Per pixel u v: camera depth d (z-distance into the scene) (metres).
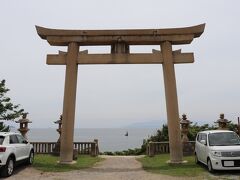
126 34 17.80
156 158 20.70
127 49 18.27
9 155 13.53
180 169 15.10
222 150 13.57
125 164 18.55
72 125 17.31
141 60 17.75
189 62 17.67
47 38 17.92
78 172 14.88
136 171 15.31
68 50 17.89
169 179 12.72
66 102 17.44
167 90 17.38
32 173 14.34
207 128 28.20
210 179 12.38
